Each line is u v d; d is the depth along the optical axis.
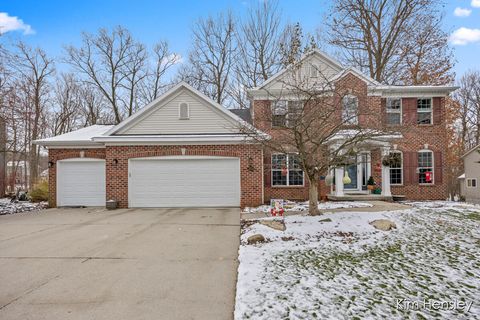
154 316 3.52
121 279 4.70
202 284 4.48
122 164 12.87
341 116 8.59
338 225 7.78
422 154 14.97
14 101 17.61
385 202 12.32
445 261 5.31
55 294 4.15
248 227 8.30
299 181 14.88
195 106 13.56
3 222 9.77
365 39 21.52
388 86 14.48
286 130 8.56
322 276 4.64
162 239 7.27
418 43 20.44
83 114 30.12
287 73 11.00
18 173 33.91
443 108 14.96
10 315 3.56
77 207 13.48
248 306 3.67
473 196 22.23
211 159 12.83
